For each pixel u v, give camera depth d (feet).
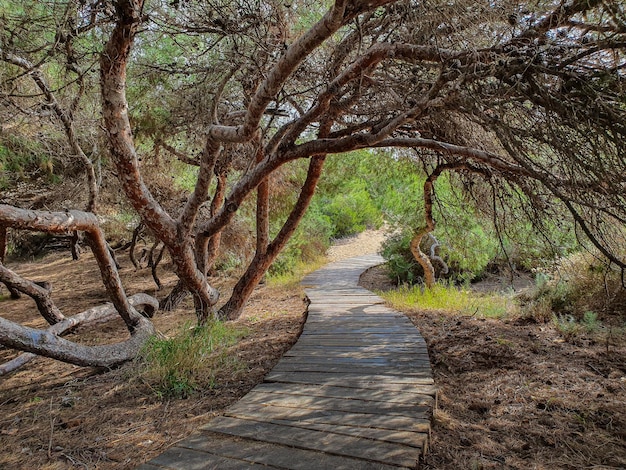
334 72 15.96
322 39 9.98
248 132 13.14
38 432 10.46
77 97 18.48
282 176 30.66
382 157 29.76
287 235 22.89
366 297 28.66
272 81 11.39
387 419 9.68
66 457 9.18
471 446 9.02
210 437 9.20
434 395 11.03
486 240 31.12
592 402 10.73
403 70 15.31
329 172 36.63
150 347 15.05
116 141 13.35
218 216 18.28
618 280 18.24
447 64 10.68
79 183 26.45
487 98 10.98
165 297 30.42
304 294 31.32
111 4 11.09
